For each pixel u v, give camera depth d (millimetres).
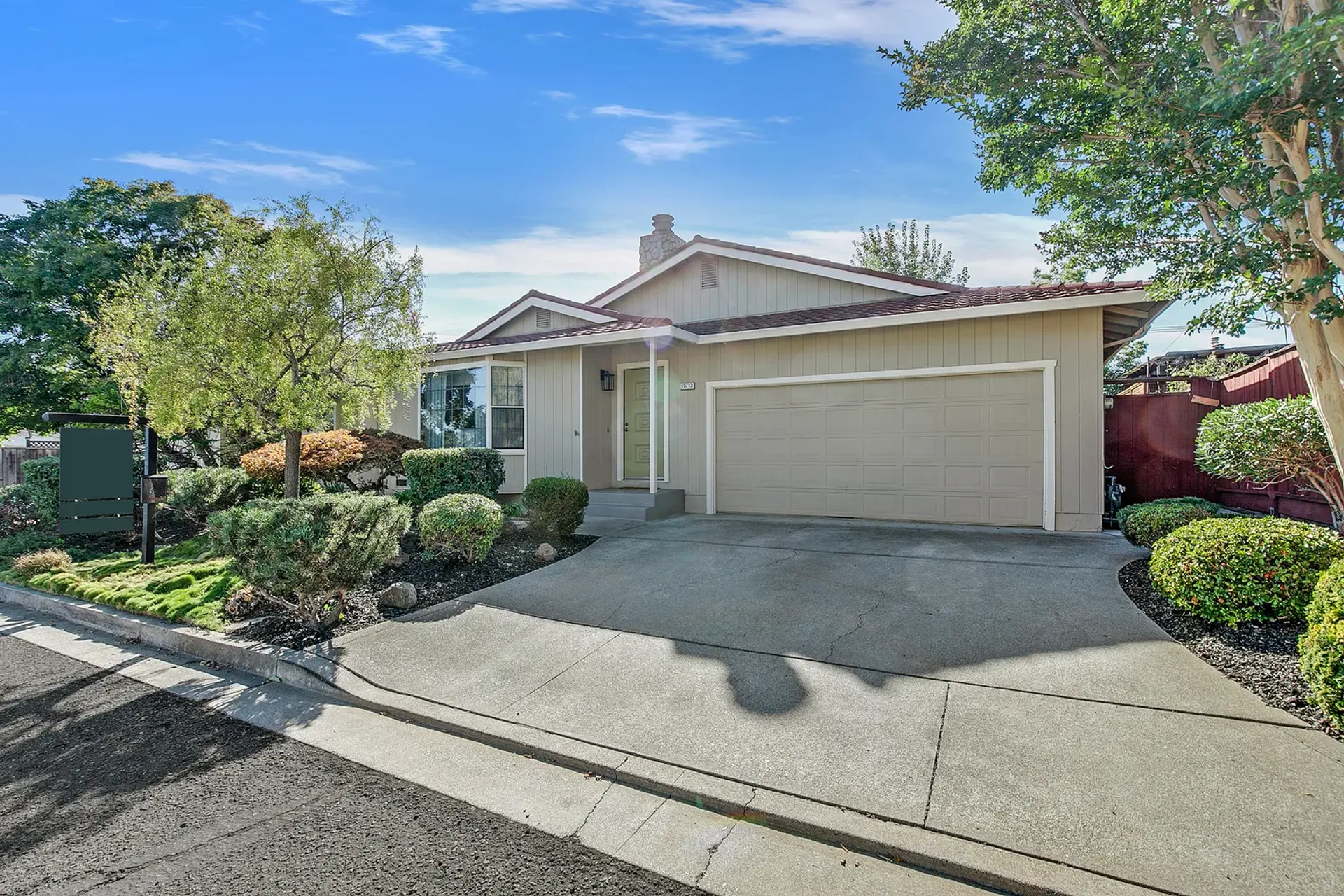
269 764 3299
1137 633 4328
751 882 2295
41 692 4352
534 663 4375
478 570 6586
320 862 2475
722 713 3549
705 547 7480
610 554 7285
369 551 5176
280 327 6145
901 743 3125
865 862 2398
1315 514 6809
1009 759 2936
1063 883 2174
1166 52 4559
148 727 3779
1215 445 6289
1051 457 7922
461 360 11484
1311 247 4504
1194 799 2574
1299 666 3424
